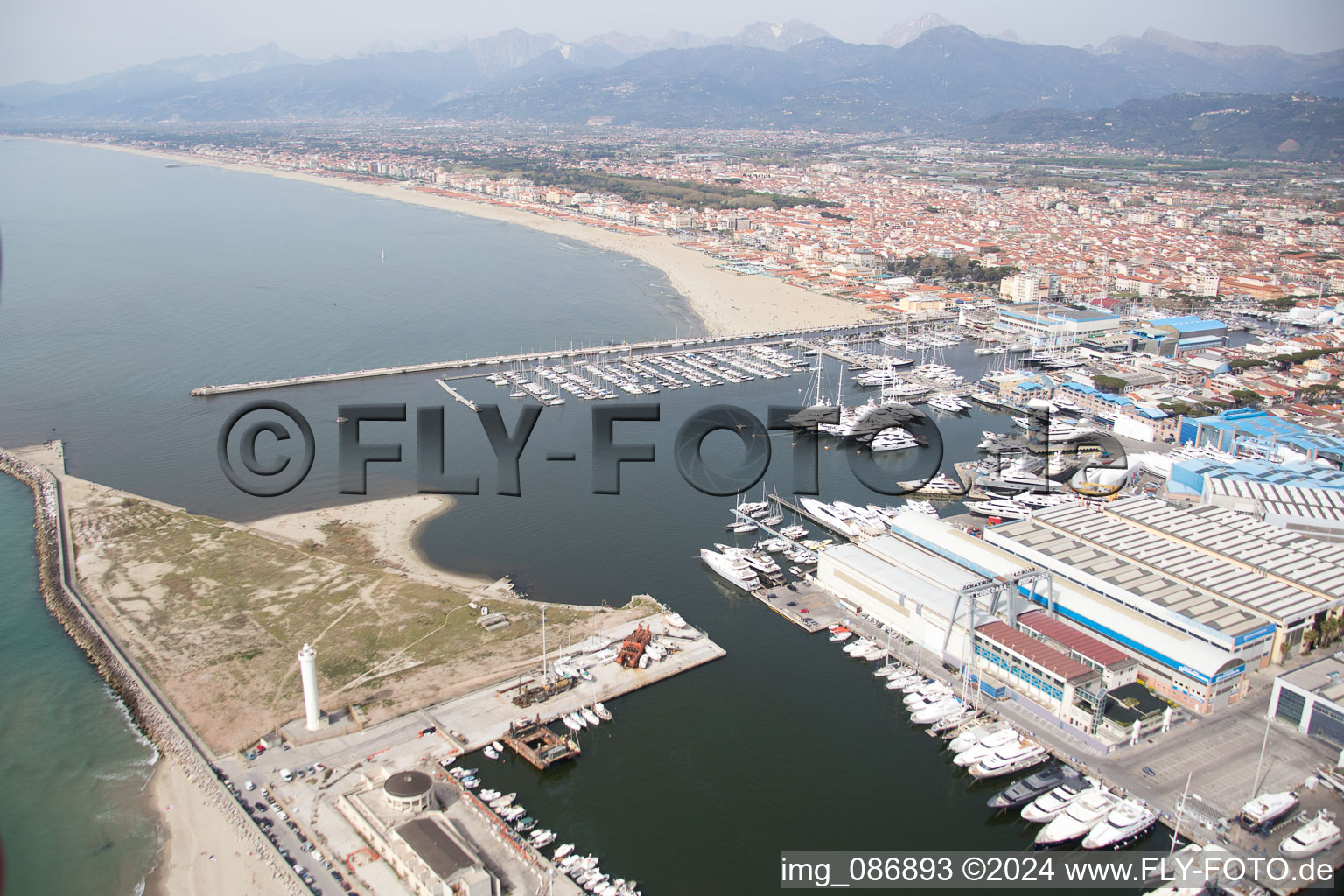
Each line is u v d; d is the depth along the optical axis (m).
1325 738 147.75
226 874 119.69
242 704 154.12
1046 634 167.88
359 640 173.75
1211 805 133.88
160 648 170.38
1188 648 159.00
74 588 192.50
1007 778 143.75
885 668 170.62
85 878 119.69
